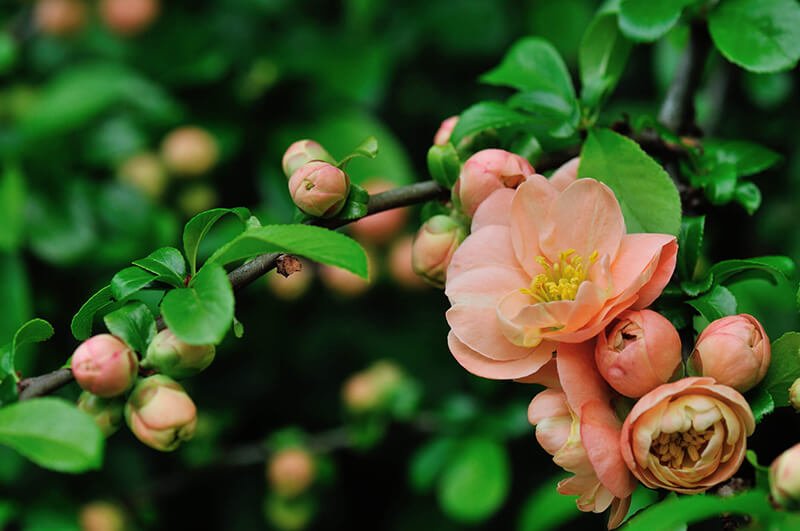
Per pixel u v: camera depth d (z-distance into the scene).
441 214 0.59
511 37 0.91
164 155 0.82
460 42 0.91
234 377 0.91
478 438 0.81
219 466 0.86
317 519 0.97
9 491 0.72
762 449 0.70
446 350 0.91
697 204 0.60
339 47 0.87
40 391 0.55
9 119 0.88
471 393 0.89
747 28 0.60
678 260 0.57
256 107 0.85
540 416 0.55
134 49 0.88
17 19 0.93
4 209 0.74
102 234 0.79
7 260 0.73
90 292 0.77
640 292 0.55
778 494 0.52
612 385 0.54
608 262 0.54
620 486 0.53
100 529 0.76
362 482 0.99
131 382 0.55
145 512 0.81
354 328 0.91
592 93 0.61
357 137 0.83
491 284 0.56
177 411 0.55
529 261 0.56
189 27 0.86
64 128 0.79
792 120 0.84
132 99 0.81
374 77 0.86
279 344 0.91
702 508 0.51
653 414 0.53
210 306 0.53
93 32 0.90
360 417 0.86
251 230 0.54
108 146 0.82
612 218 0.55
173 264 0.56
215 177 0.85
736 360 0.54
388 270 0.88
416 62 0.95
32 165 0.79
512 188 0.57
